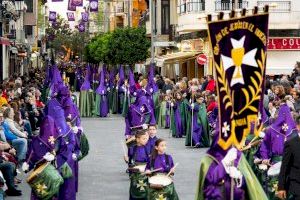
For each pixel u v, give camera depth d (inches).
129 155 755.4
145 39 2810.0
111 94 2009.1
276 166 621.3
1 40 2014.0
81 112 1883.6
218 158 460.8
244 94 458.0
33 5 3523.6
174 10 2647.6
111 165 986.1
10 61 2800.2
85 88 1882.4
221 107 458.0
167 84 1668.3
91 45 3464.6
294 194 497.7
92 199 745.0
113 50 2802.7
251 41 457.7
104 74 1999.3
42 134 626.8
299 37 1925.4
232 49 457.4
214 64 459.5
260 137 649.0
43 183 613.0
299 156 499.8
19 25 2967.5
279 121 636.7
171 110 1374.3
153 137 704.4
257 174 665.0
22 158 913.5
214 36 458.0
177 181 847.1
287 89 1009.5
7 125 920.3
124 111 1872.5
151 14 2346.2
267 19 457.4
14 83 1475.1
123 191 791.7
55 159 639.8
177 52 2418.8
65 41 5221.5
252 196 459.5
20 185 831.7
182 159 1045.2
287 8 1926.7
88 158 1056.8
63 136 673.6
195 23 2089.1
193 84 1370.6
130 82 1760.6
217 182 456.8
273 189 619.5
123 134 1414.9
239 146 460.4
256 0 1953.7
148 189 606.5
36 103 1424.7
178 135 1355.8
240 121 458.9
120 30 2824.8
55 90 880.9
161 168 614.9
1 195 675.4
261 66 458.0
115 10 4630.9
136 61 2819.9
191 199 732.7
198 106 1200.2
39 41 4355.3
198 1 2102.6
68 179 657.6
